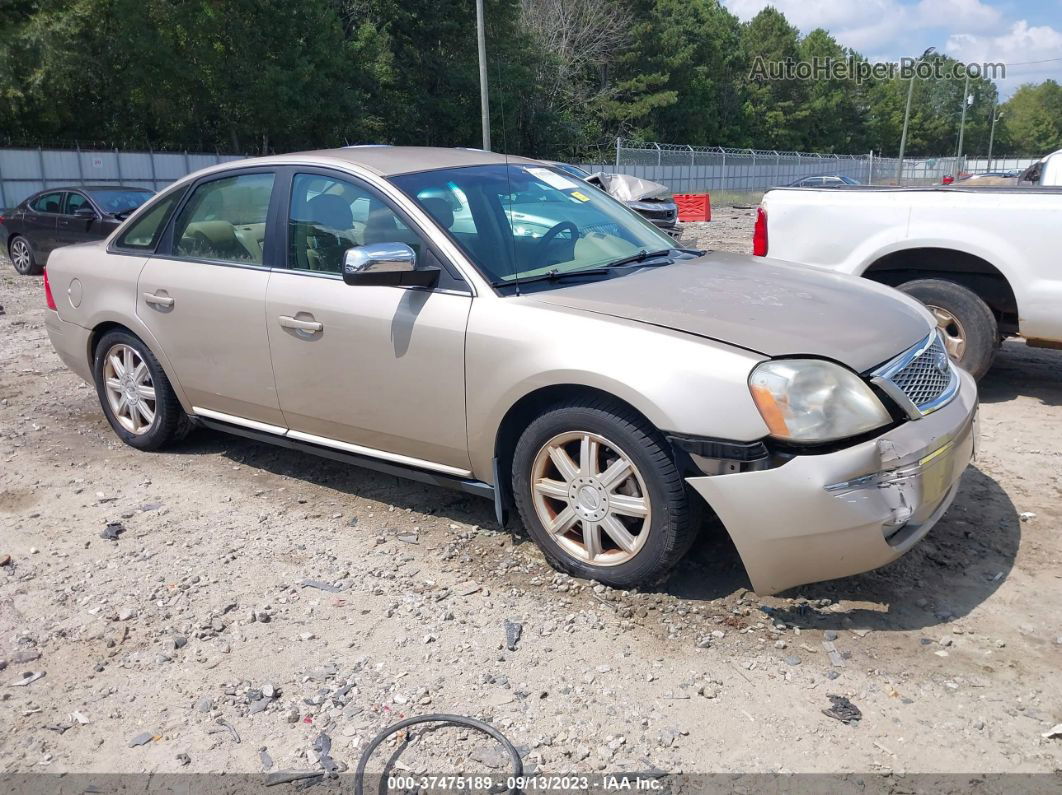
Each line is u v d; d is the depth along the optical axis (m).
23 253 14.91
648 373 3.11
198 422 4.85
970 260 5.86
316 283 4.04
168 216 4.84
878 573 3.56
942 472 3.20
